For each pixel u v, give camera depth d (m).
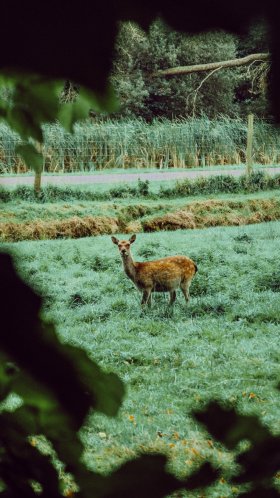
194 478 1.40
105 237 29.14
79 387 1.53
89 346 15.55
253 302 19.16
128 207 33.03
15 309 1.42
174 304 19.64
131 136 42.56
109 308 18.97
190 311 18.81
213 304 18.80
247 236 28.33
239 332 16.75
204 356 15.13
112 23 1.34
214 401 1.45
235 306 18.73
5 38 1.36
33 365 1.46
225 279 21.41
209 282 21.05
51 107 1.91
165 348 15.62
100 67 1.43
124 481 1.42
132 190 36.22
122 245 19.02
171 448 9.69
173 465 1.46
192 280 21.27
